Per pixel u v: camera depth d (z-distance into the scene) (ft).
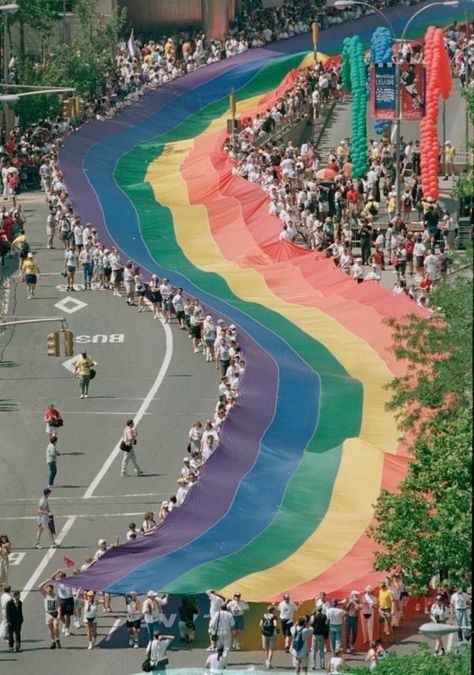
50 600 306.55
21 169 554.05
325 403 368.48
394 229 465.88
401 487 293.43
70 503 358.23
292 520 321.52
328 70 593.01
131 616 304.50
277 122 554.87
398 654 300.40
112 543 342.03
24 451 382.22
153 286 447.83
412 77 473.26
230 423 354.33
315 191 488.02
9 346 436.76
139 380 415.85
